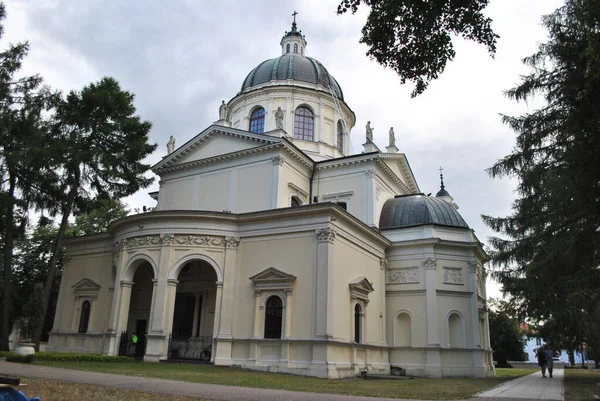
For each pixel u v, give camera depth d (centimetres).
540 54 2077
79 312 3038
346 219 2467
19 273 4341
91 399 1055
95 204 3122
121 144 3056
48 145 2766
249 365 2248
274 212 2428
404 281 3023
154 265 2473
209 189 3123
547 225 2181
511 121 2202
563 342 4678
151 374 1698
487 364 3111
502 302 5503
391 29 1170
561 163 1909
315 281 2258
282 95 3784
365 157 3150
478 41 1145
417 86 1258
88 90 2919
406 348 2888
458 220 3231
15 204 2758
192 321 2806
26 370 1638
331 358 2152
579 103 1484
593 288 1827
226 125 3419
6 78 2789
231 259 2486
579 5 1412
